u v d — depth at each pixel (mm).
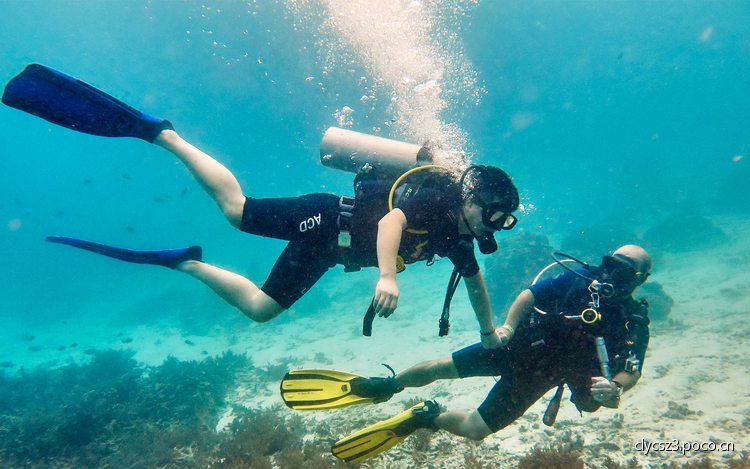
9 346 21938
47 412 7480
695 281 11633
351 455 3518
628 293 2834
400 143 2758
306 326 15023
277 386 8633
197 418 7035
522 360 2914
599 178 45719
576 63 49906
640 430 4422
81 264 71188
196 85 35219
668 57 61312
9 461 6059
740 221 19594
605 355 2678
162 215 96375
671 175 42562
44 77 2260
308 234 2383
